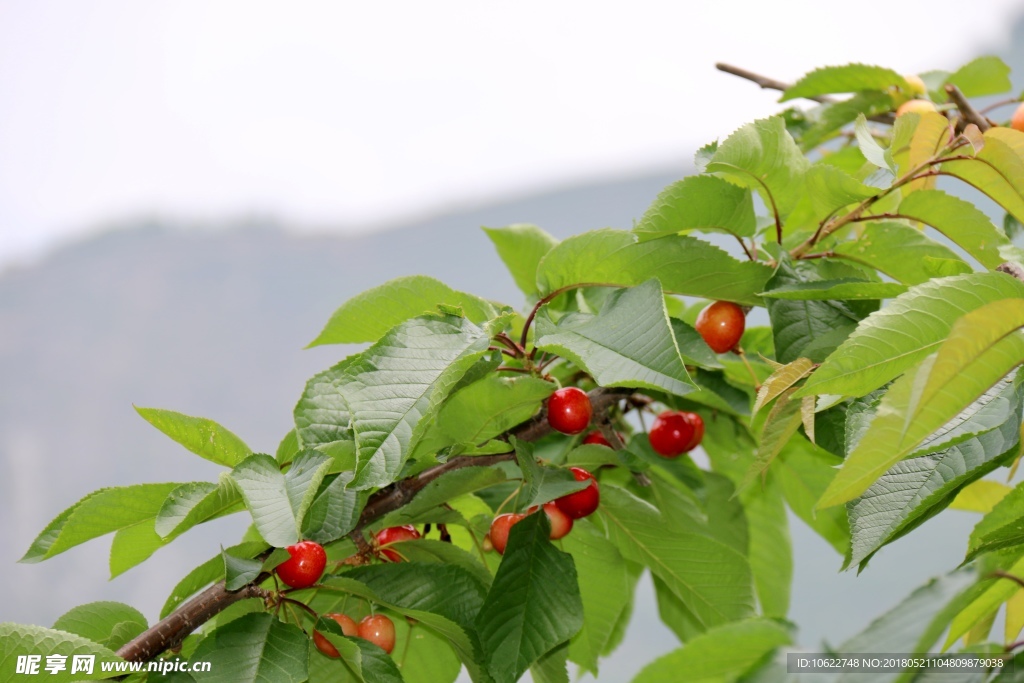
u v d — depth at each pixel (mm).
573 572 2303
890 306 1667
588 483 2223
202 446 2299
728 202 2459
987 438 1854
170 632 2107
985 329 1392
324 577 2242
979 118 2908
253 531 2480
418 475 2371
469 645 2275
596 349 2104
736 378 2951
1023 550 1783
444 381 1942
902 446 1500
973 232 2416
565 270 2398
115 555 2367
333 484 2285
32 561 2271
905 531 1850
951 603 1237
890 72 3246
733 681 1326
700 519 3105
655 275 2418
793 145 2447
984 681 1398
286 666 2023
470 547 2852
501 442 2326
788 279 2467
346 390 1941
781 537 3523
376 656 2193
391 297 2434
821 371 1678
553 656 2436
